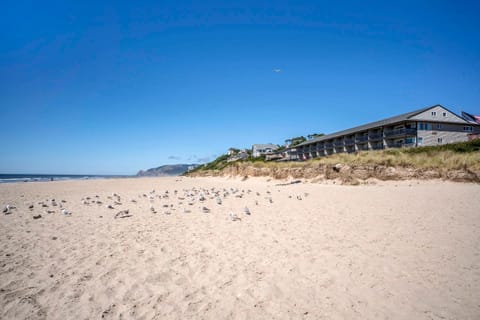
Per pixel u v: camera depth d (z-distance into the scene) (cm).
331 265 505
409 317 344
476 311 355
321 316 349
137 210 1170
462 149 2317
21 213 1124
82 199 1609
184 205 1305
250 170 3534
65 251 605
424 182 1711
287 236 702
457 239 632
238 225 841
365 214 947
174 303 384
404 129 3791
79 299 395
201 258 552
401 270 477
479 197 1155
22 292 415
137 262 534
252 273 478
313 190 1800
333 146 5331
